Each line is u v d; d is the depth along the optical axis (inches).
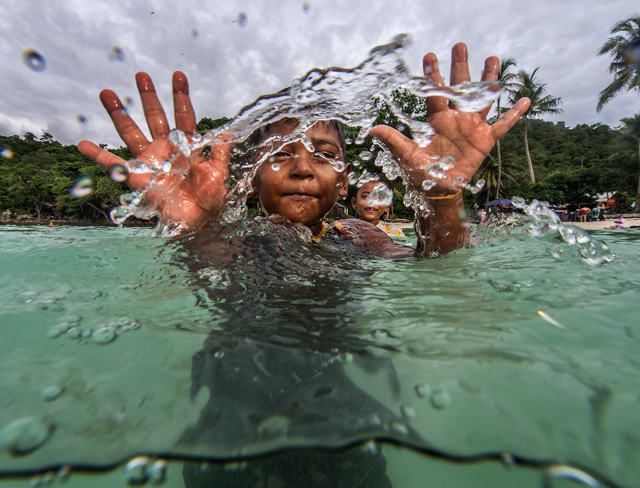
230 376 5.1
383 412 4.4
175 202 12.8
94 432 4.2
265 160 13.4
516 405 4.3
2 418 4.2
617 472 3.5
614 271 9.8
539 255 11.9
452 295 8.1
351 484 4.6
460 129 11.2
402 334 6.1
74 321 6.7
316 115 12.3
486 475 3.9
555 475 3.6
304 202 13.3
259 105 11.6
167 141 12.6
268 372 5.2
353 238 16.1
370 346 5.7
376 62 10.5
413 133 11.4
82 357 5.5
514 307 7.1
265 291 8.4
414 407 4.4
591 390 4.5
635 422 4.0
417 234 13.5
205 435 4.2
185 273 9.4
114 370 5.2
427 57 11.0
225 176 13.0
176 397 4.7
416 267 11.1
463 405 4.4
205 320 6.8
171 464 4.0
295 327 6.5
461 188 11.6
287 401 4.7
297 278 9.4
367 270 10.7
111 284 8.9
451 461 4.0
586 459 3.6
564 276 9.3
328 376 5.0
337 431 4.2
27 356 5.5
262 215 15.4
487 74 11.2
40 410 4.4
